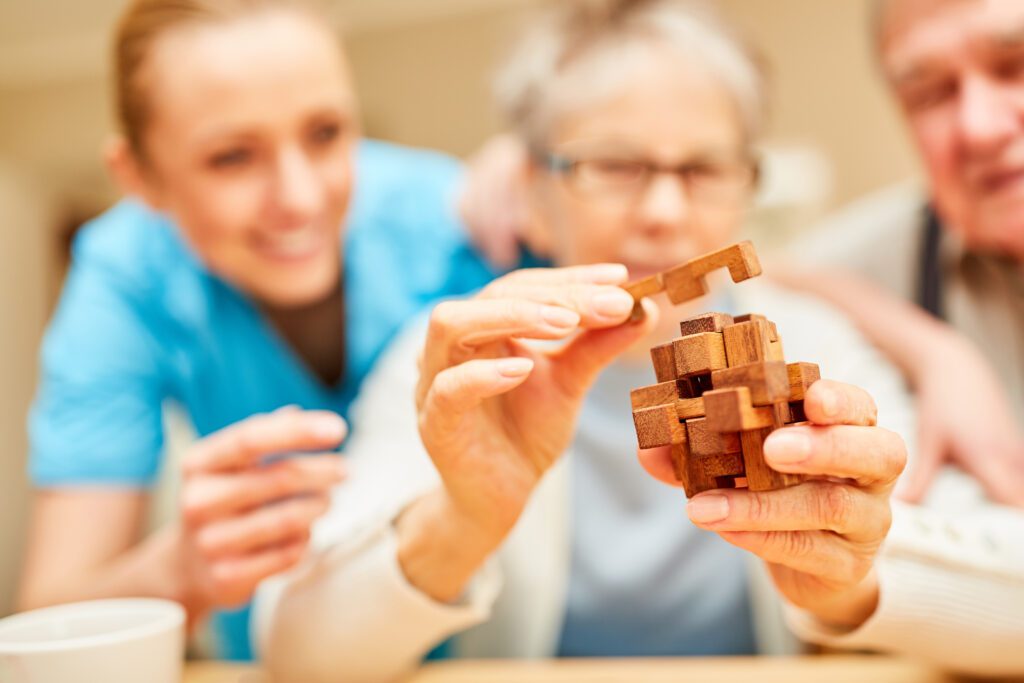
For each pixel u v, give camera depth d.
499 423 0.56
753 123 0.82
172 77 0.74
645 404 0.49
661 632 0.82
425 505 0.61
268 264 0.80
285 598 0.66
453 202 0.99
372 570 0.62
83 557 0.82
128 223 0.93
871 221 1.01
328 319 0.91
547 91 0.80
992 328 0.87
